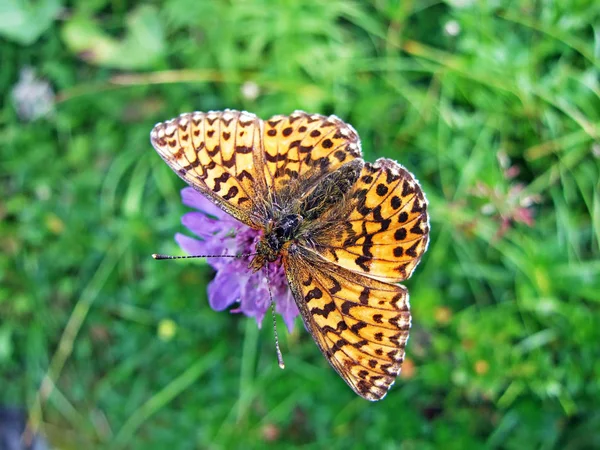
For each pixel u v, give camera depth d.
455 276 0.12
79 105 0.13
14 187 0.13
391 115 0.12
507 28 0.12
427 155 0.12
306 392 0.12
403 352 0.07
